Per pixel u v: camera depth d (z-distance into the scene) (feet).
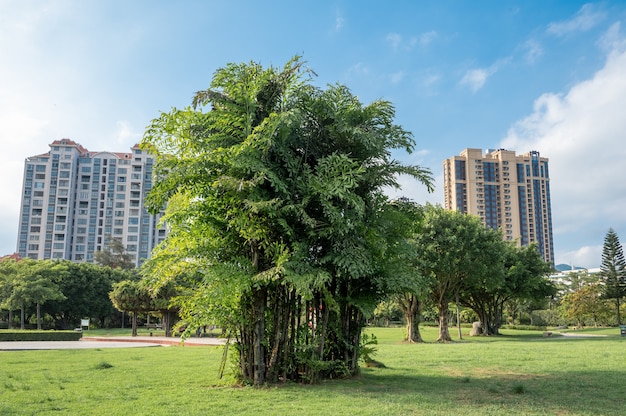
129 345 86.69
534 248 139.44
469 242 99.45
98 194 311.47
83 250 304.30
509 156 406.00
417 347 80.23
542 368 45.52
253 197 32.14
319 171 34.37
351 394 30.14
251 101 34.37
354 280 38.19
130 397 28.94
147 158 317.22
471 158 400.88
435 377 39.47
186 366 47.93
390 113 38.55
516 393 31.07
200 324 35.70
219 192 33.81
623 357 55.31
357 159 37.50
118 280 197.67
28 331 104.01
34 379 37.45
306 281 30.83
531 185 408.26
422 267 95.71
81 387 33.24
